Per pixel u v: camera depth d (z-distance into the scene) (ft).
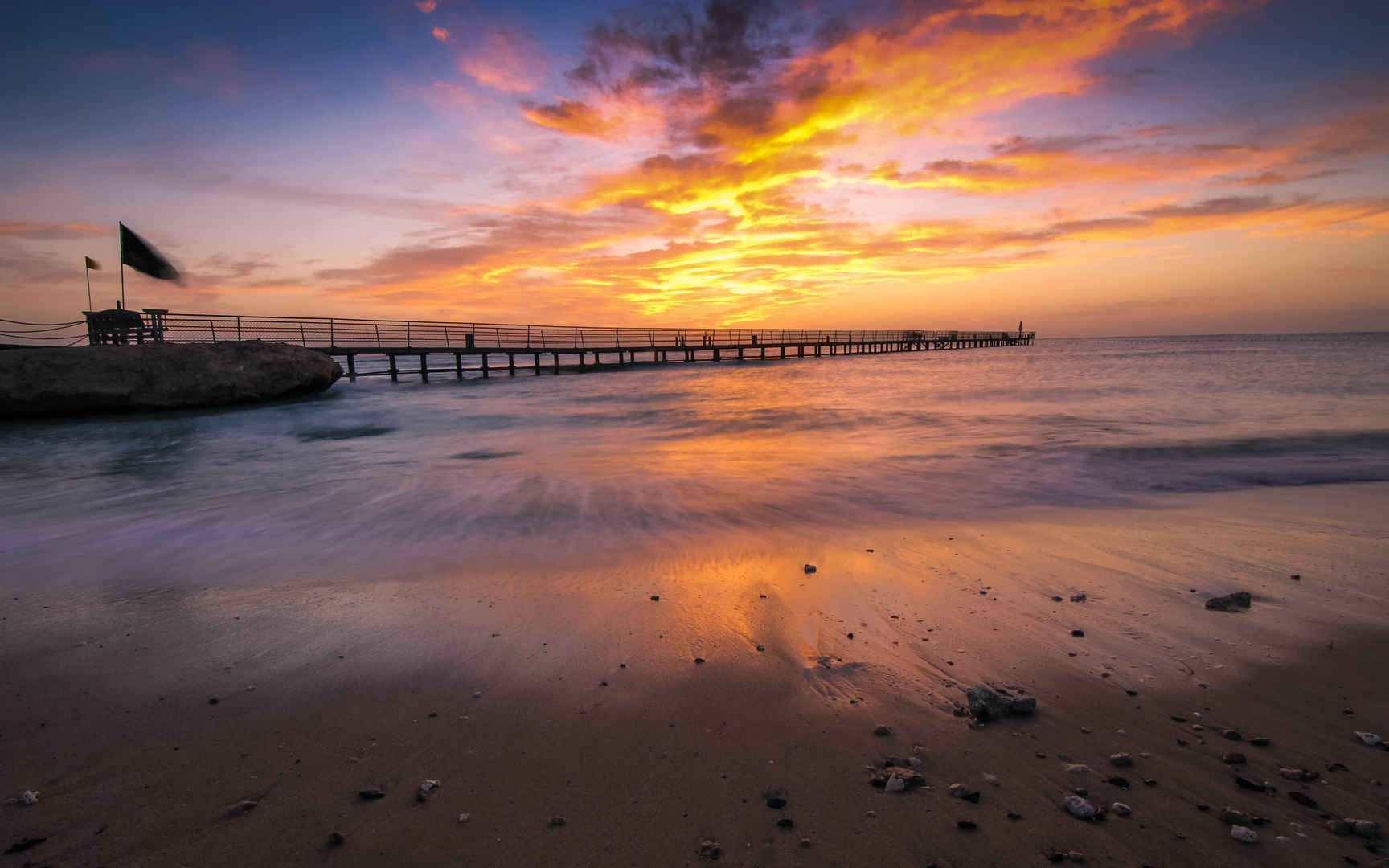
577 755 8.47
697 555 16.97
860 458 31.48
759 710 9.54
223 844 6.84
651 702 9.80
